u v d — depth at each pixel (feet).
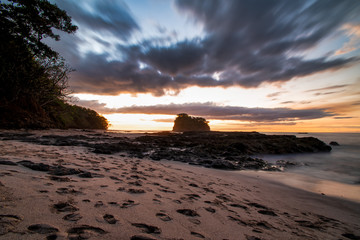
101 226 5.08
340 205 12.53
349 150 59.36
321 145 59.26
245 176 20.10
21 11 67.87
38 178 8.44
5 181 7.04
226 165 24.26
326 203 12.79
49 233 4.22
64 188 7.72
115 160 19.71
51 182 8.24
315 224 8.68
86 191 7.89
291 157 41.19
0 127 54.29
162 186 11.28
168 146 45.24
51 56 81.15
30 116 69.31
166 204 8.06
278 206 10.99
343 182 20.17
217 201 9.94
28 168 9.93
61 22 77.92
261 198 12.31
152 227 5.62
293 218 9.20
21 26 69.82
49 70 83.82
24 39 72.33
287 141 56.95
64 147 26.09
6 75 67.97
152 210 7.06
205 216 7.45
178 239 5.17
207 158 30.22
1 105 61.31
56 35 80.53
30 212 5.05
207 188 12.69
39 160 13.10
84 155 20.20
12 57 68.90
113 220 5.61
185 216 7.07
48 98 91.66
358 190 16.57
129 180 11.39
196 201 9.28
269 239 6.32
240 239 5.93
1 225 4.07
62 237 4.16
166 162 24.22
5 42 67.15
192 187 12.33
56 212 5.41
